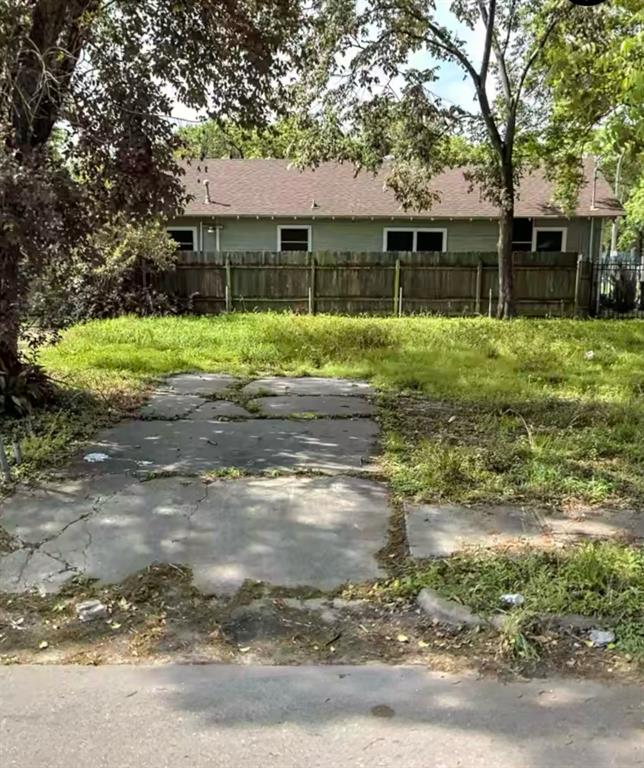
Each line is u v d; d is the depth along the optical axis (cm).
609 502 414
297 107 1332
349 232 1802
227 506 407
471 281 1573
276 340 1065
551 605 291
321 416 626
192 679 254
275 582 328
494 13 1377
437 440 537
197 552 355
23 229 466
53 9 528
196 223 1786
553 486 436
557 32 1300
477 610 292
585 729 222
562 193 1639
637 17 574
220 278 1565
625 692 242
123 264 1378
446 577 321
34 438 509
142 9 589
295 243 1805
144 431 568
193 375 838
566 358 949
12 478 443
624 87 464
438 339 1102
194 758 210
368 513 399
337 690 245
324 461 489
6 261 513
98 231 602
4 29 509
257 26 663
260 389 754
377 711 232
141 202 561
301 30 912
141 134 536
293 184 1895
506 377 813
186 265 1552
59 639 284
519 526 380
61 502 411
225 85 649
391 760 208
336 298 1580
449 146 1505
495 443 525
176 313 1520
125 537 370
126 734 221
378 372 849
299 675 256
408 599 310
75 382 724
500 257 1482
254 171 1953
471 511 400
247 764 207
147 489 430
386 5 1299
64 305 1020
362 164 1423
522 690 244
